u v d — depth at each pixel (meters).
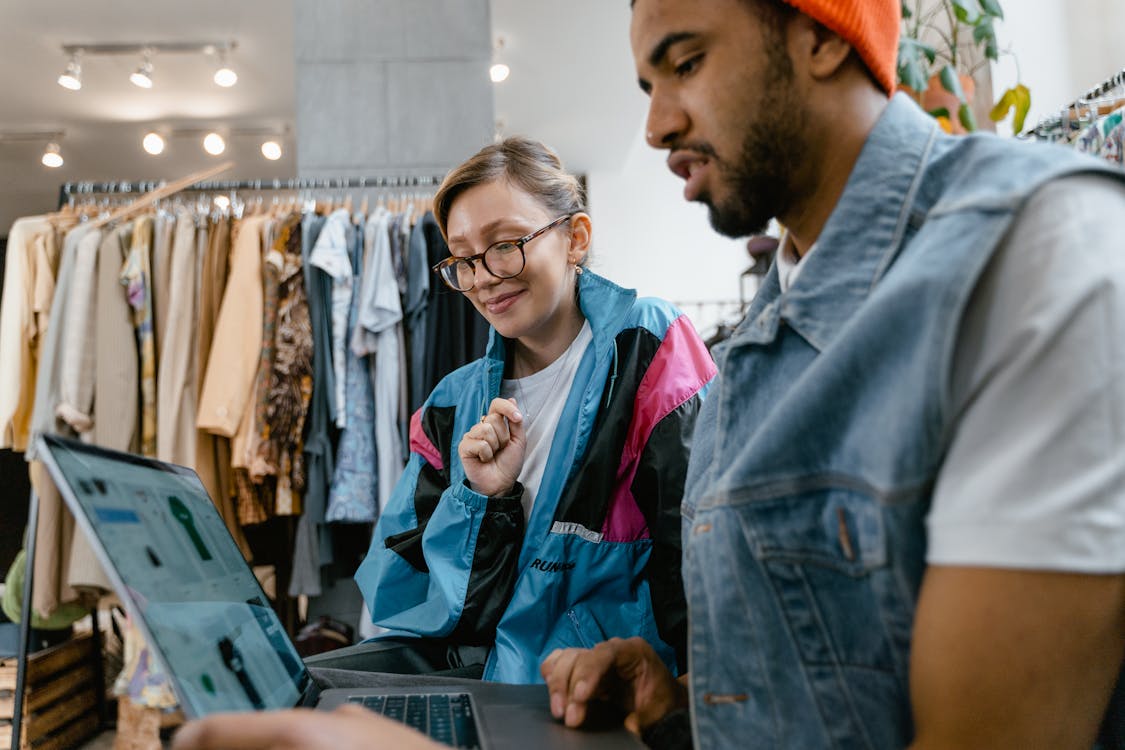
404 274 2.51
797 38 0.59
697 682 0.62
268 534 2.73
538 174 1.22
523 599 1.08
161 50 4.96
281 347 2.43
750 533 0.58
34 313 2.55
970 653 0.45
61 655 2.22
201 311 2.51
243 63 5.15
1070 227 0.48
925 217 0.58
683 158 0.64
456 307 2.48
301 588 2.41
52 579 2.31
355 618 2.69
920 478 0.51
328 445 2.44
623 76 5.43
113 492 0.63
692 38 0.60
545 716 0.76
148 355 2.45
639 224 7.24
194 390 2.49
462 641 1.14
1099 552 0.43
